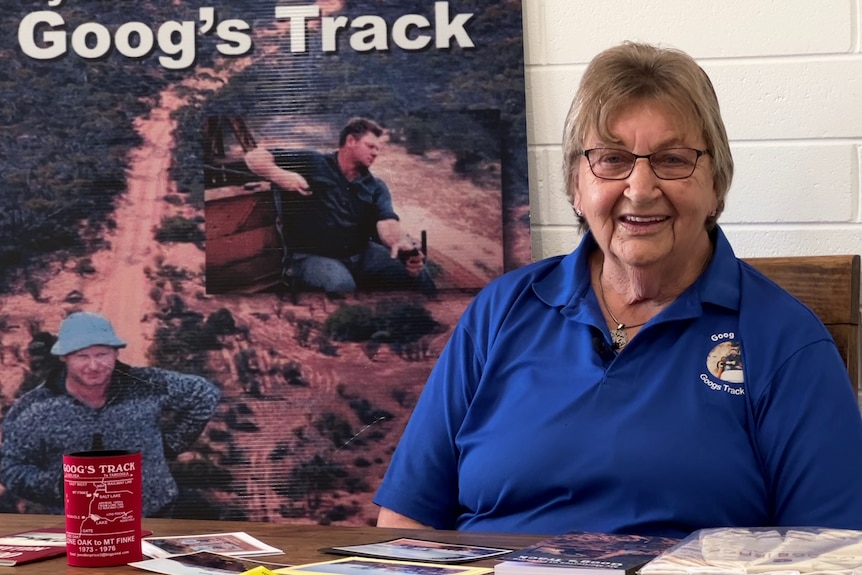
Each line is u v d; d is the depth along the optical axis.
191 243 2.12
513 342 1.60
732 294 1.51
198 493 2.11
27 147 2.14
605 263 1.63
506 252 2.05
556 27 2.05
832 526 1.35
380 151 2.08
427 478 1.61
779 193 2.01
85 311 2.13
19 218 2.13
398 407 2.08
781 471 1.41
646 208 1.51
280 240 2.10
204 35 2.11
